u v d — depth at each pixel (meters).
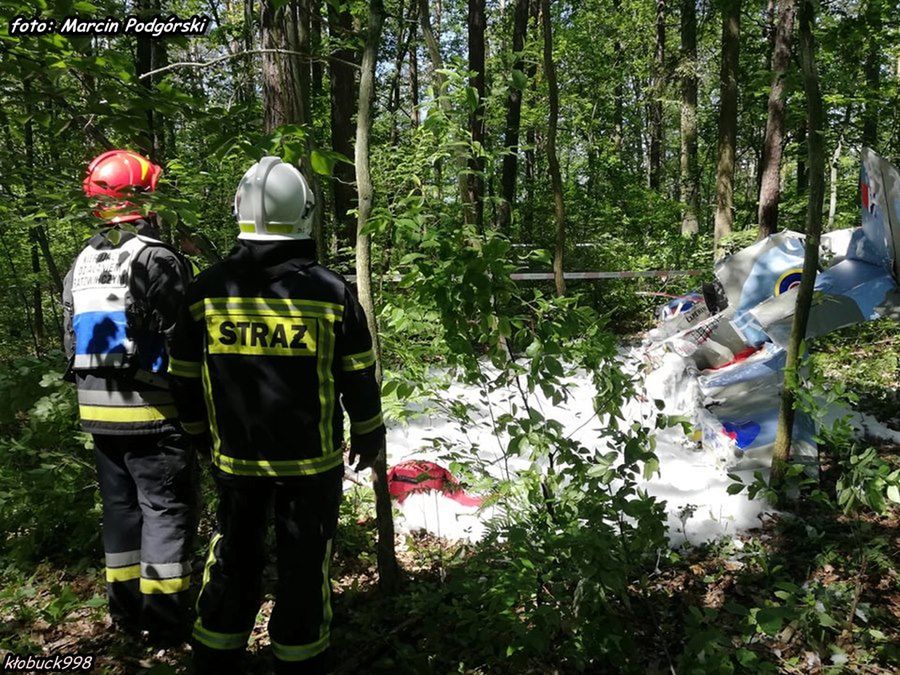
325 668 2.27
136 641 2.81
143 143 2.57
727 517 3.91
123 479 2.82
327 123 11.71
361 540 3.58
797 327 3.80
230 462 2.18
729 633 2.85
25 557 3.30
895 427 5.18
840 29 4.29
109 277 2.70
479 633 2.68
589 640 2.38
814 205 3.67
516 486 2.77
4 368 3.89
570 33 17.23
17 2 2.11
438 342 3.02
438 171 3.84
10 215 2.88
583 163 16.98
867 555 3.00
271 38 3.81
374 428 2.31
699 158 18.09
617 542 2.47
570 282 10.35
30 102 2.37
